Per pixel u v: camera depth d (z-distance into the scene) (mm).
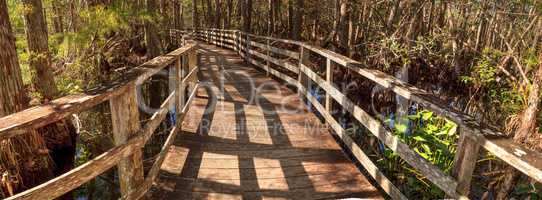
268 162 3812
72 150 5887
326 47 11945
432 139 3777
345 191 3258
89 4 10812
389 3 11930
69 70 10422
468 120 1942
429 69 10336
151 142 6164
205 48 18609
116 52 13859
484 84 8281
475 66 8781
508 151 1562
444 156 3682
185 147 4129
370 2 11461
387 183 2943
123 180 2598
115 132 2424
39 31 6500
